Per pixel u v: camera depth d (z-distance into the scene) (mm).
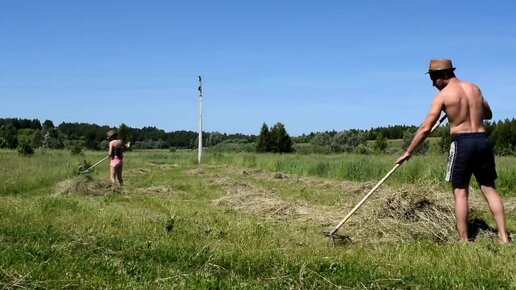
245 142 70375
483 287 4746
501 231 6973
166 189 14953
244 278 5309
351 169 21484
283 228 8109
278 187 16953
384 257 6094
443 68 7059
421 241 7066
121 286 4793
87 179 14430
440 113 7023
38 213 8852
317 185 18141
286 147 59938
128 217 8766
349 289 4848
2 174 16969
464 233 7133
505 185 15562
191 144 99375
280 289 4828
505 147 42062
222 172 26969
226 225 8219
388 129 95188
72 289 4730
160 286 4844
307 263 5555
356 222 7953
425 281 5020
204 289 4770
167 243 6590
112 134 16766
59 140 68562
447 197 8266
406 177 18203
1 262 5281
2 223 7574
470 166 6961
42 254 5766
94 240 6535
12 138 64188
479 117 6969
